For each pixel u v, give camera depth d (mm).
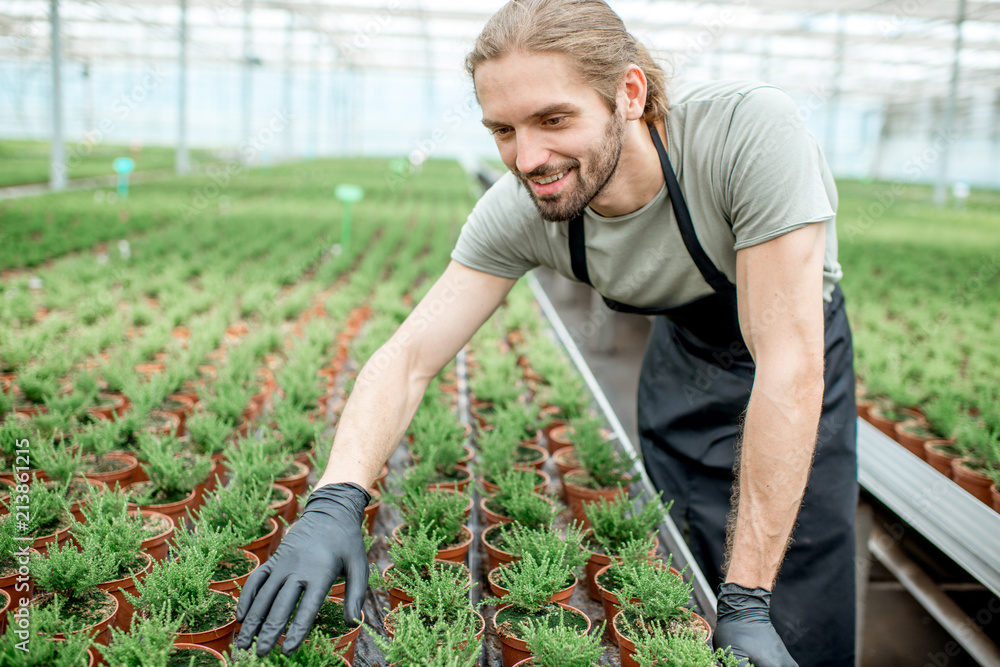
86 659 1753
